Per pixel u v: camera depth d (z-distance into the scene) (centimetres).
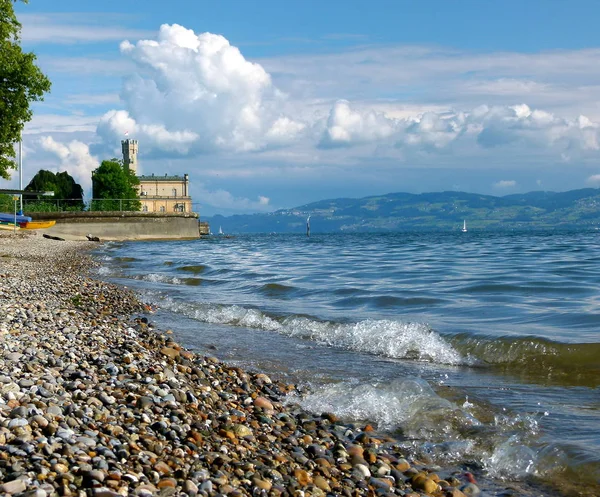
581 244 6694
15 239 5841
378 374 1015
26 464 468
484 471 631
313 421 755
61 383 744
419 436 727
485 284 2228
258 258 4234
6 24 4047
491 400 852
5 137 4088
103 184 12106
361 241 9100
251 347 1231
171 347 1130
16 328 1128
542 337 1165
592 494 570
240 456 591
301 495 518
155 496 463
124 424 620
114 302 1780
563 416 775
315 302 1850
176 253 4988
